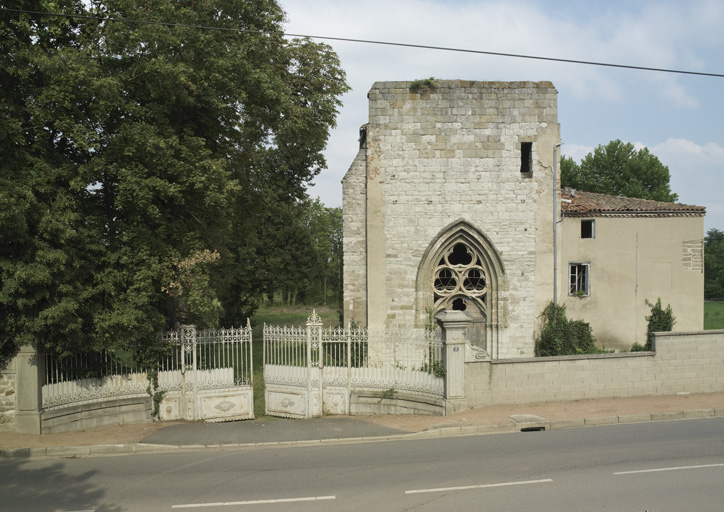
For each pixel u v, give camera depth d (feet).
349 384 44.98
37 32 39.96
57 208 37.78
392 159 63.16
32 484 28.58
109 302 40.65
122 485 28.32
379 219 63.16
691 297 65.31
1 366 38.09
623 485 26.76
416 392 44.19
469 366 43.91
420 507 24.39
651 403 45.09
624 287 65.05
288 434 39.17
